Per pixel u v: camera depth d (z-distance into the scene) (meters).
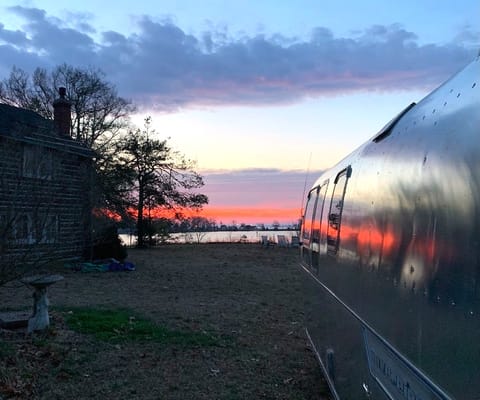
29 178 10.42
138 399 5.27
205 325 8.82
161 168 35.28
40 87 39.47
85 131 38.94
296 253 27.77
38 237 8.03
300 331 8.72
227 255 25.94
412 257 2.27
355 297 3.49
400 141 2.69
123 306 10.24
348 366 3.77
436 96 2.47
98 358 6.42
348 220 3.78
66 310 9.22
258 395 5.54
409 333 2.27
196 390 5.62
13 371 5.46
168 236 35.31
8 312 8.59
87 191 19.58
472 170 1.75
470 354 1.68
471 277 1.69
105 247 19.61
